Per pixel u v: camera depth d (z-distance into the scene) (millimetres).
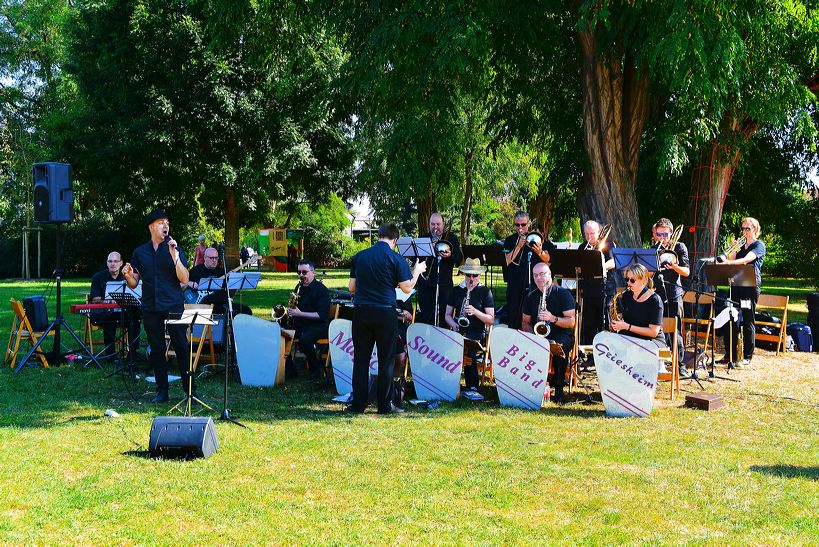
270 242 37781
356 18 11961
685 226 13711
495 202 26516
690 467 5164
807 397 7773
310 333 8734
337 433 6090
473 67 12055
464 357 7945
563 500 4484
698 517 4207
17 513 4180
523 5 11352
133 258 7215
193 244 35406
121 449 5500
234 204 29000
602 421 6656
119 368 8984
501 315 10867
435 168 12922
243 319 8273
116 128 25094
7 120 34219
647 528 4047
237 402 7387
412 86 11453
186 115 24266
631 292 7680
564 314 7598
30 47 35062
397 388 7363
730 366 9547
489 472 5008
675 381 7969
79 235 33469
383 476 4918
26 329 9727
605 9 9930
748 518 4191
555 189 14273
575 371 8180
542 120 14617
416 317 9125
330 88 13664
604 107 11633
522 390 7285
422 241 8609
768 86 11062
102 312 9609
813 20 12047
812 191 19828
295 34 14500
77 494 4477
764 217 18375
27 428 6137
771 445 5809
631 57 11984
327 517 4172
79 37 26109
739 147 12422
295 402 7449
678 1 9250
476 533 3947
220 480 4812
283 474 4941
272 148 25578
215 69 23672
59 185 9383
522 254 8539
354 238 47250
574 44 13219
